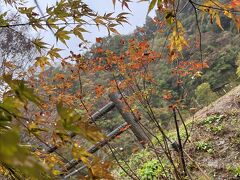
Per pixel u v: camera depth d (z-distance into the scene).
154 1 1.66
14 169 0.96
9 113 0.83
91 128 0.86
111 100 5.41
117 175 5.27
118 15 1.84
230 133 5.74
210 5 1.91
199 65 4.15
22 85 0.88
